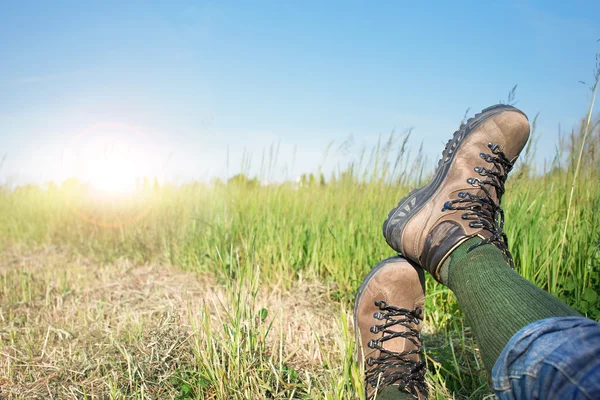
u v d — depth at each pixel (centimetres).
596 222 115
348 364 68
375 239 150
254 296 89
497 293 50
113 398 75
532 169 142
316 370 88
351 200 183
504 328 46
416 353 78
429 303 116
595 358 37
